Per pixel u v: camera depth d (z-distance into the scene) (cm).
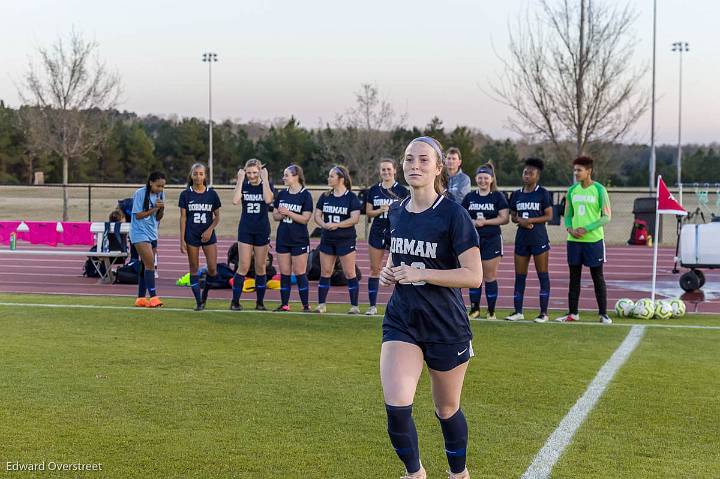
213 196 1233
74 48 4497
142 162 6544
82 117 4162
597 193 1152
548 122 3006
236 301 1251
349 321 1151
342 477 511
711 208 4138
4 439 578
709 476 521
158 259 2223
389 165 1184
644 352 935
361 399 704
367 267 2102
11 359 846
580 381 781
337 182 1216
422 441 593
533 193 1177
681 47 5738
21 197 4809
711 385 770
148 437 588
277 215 1243
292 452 559
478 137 6606
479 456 559
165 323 1107
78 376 772
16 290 1564
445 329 464
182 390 726
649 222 2803
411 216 483
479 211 1190
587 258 1162
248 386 746
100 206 4262
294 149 6488
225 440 584
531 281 1802
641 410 679
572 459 554
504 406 689
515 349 949
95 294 1502
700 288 1634
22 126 5378
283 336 1020
